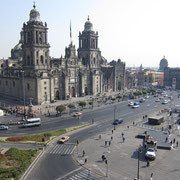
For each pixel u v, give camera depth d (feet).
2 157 163.53
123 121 289.53
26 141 205.57
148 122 280.92
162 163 164.04
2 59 532.32
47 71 410.11
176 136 228.43
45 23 402.52
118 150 188.24
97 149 190.08
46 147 193.47
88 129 250.78
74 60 472.85
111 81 605.31
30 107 315.78
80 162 163.53
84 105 360.69
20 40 577.02
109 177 141.90
